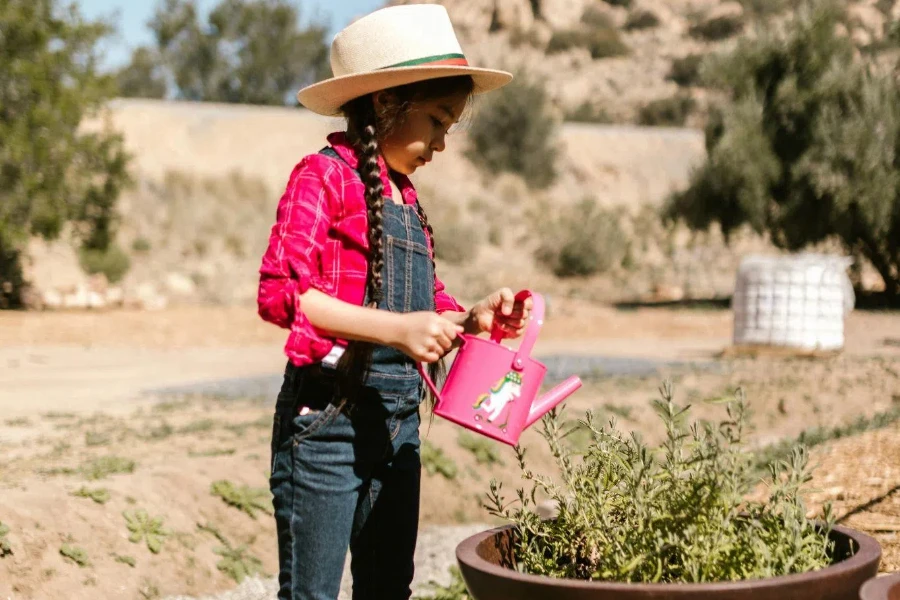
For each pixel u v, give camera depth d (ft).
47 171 75.20
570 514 9.34
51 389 42.86
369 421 9.71
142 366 51.44
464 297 97.45
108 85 79.56
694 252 124.98
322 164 9.66
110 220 83.41
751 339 54.80
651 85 313.12
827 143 83.76
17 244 76.59
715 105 92.79
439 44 9.78
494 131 159.12
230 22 256.11
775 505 8.93
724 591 7.28
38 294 78.79
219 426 32.14
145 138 138.62
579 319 79.77
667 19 344.90
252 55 255.91
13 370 49.16
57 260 91.45
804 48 87.20
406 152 9.95
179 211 117.08
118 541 18.76
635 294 104.32
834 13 87.76
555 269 117.08
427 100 9.79
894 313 79.97
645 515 8.51
